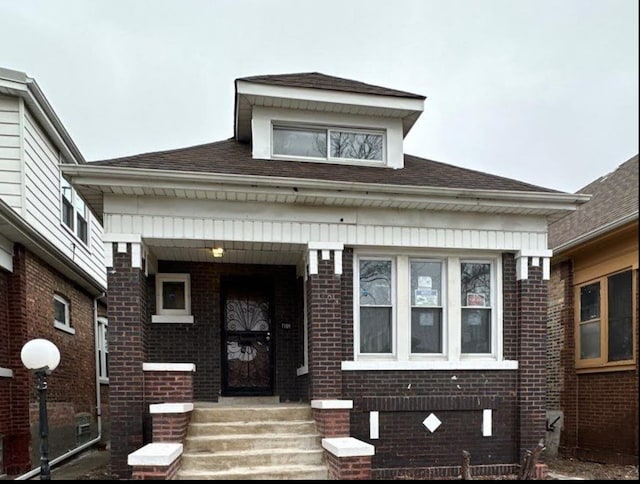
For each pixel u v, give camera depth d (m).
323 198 6.78
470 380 7.20
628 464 7.71
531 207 7.21
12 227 6.83
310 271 6.91
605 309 8.50
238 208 6.83
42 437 4.90
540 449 6.39
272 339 8.78
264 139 7.80
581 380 9.09
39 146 9.14
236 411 6.57
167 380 6.45
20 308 7.50
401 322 7.22
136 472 4.84
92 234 12.73
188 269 8.51
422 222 7.26
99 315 13.02
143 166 6.57
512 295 7.48
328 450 5.74
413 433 6.96
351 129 8.27
